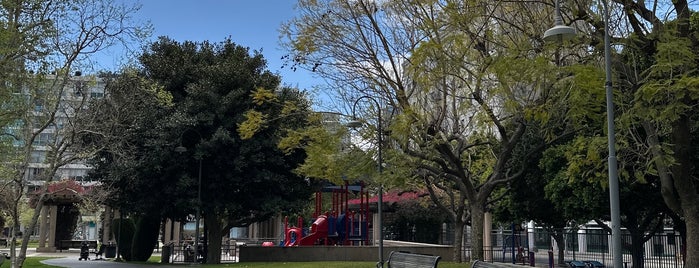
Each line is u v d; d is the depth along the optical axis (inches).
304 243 1141.7
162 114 959.0
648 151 533.3
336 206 1284.4
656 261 1007.0
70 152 690.8
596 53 549.6
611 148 435.8
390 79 703.1
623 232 1042.7
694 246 539.8
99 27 667.4
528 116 553.6
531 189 996.6
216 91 1000.9
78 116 652.1
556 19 476.4
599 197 790.5
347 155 746.2
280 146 767.7
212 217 1091.9
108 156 972.6
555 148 871.1
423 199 1637.6
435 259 450.9
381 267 711.7
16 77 583.5
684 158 547.5
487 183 777.6
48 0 585.0
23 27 570.9
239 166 970.1
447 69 612.7
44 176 730.2
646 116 471.2
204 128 986.1
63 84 613.0
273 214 1087.0
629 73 553.6
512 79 544.7
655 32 527.5
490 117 677.3
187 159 984.9
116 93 701.3
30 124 622.5
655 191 831.1
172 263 1101.1
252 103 997.8
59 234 1792.6
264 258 1047.6
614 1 546.9
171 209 1049.5
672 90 441.4
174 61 1024.2
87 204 865.5
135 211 1034.7
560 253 1296.8
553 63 610.9
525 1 608.1
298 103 1016.2
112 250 1349.7
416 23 681.6
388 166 721.0
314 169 746.8
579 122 610.2
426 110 714.8
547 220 1117.1
